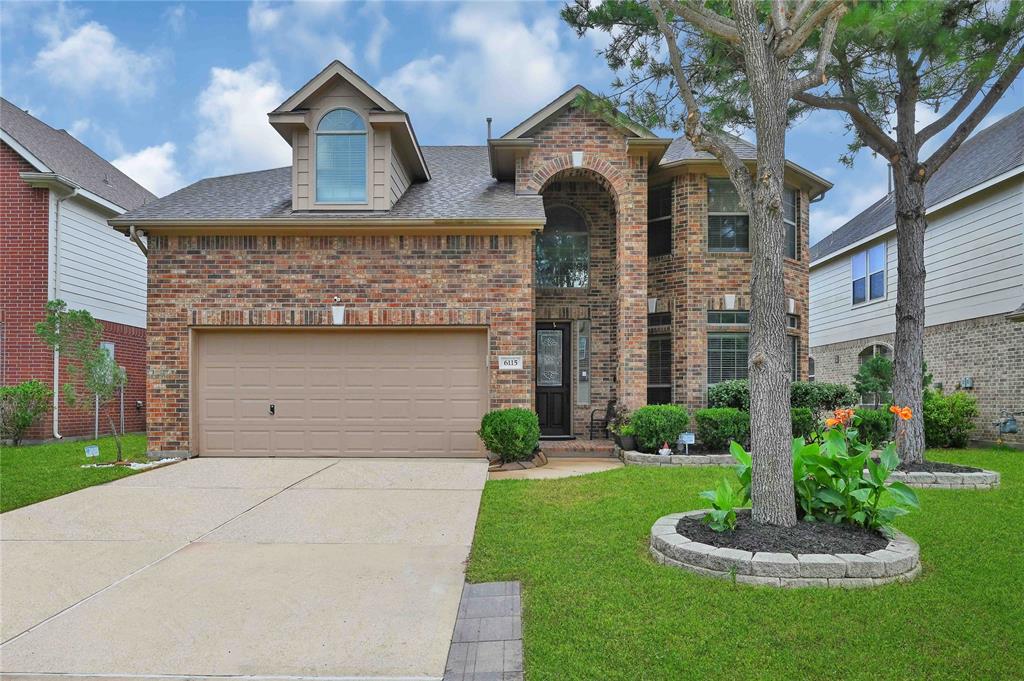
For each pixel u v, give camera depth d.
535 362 12.50
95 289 14.74
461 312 10.02
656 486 7.48
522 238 10.09
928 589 4.11
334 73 10.14
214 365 10.13
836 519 5.04
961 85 8.87
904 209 8.86
